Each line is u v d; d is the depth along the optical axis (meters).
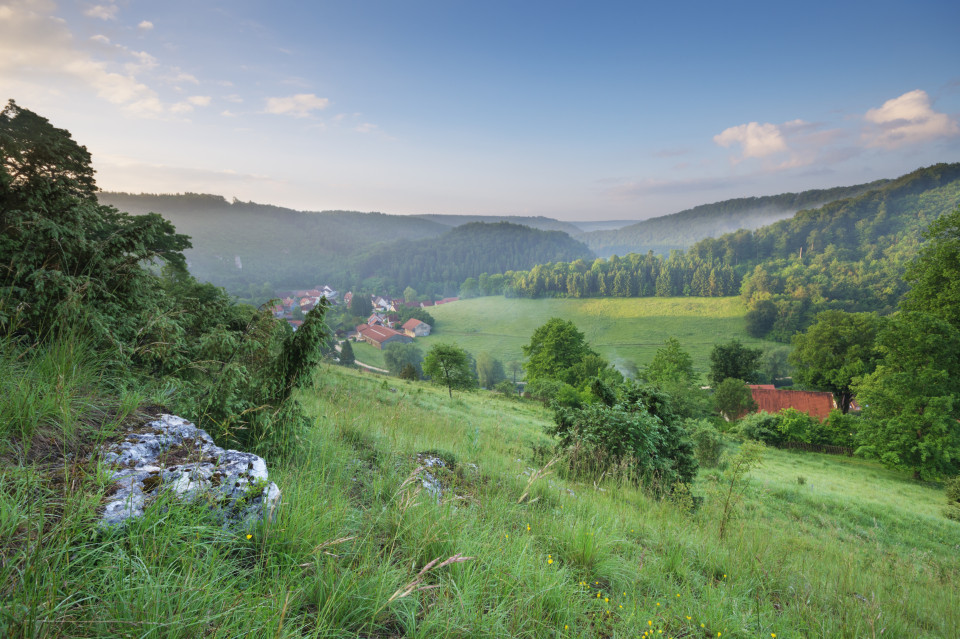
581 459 9.20
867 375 34.44
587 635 2.80
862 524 16.69
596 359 56.94
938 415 28.41
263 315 4.64
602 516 5.57
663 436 10.85
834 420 39.28
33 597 1.50
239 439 4.26
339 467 4.49
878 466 34.12
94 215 5.21
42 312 4.03
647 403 11.66
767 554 5.70
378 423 7.54
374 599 2.31
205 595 1.83
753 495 17.06
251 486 2.67
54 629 1.52
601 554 4.08
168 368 4.85
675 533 5.73
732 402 47.41
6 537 1.76
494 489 5.63
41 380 3.05
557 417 10.88
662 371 55.69
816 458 35.94
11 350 3.34
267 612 1.93
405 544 3.11
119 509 2.12
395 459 5.51
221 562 2.16
